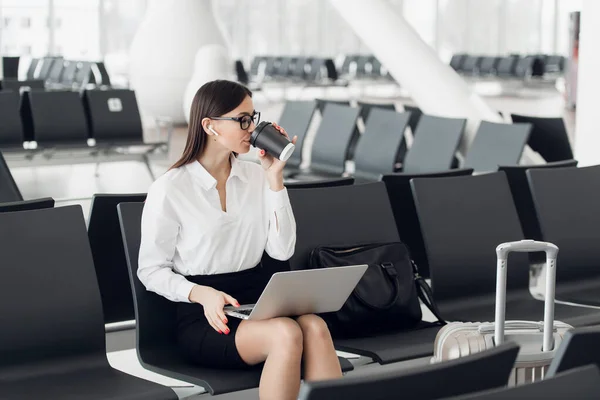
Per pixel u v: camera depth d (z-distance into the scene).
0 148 8.45
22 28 18.59
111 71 19.33
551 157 7.16
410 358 3.36
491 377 1.80
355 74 20.84
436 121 7.20
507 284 4.18
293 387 2.94
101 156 8.80
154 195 3.31
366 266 3.14
